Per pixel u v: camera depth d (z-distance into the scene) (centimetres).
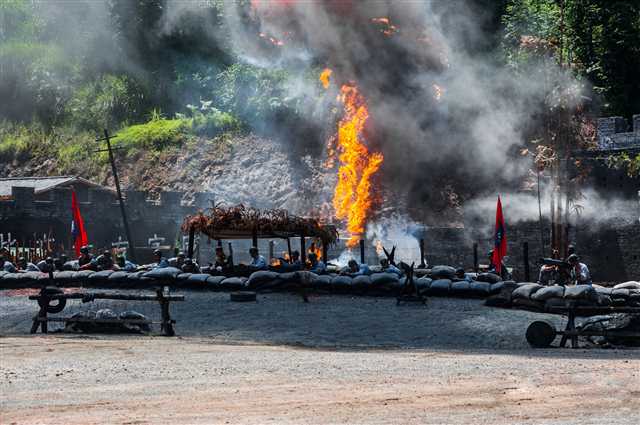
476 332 4650
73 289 7081
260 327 4875
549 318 5184
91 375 2911
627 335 4028
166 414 2259
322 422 2166
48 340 4144
